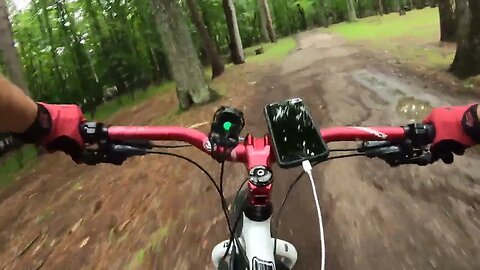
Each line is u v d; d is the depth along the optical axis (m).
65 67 6.20
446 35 4.55
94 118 5.26
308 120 0.53
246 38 11.09
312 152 0.48
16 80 3.39
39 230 1.74
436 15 8.19
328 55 5.20
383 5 13.70
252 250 0.56
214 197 1.64
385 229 1.26
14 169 3.09
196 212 1.55
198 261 1.26
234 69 5.95
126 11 6.57
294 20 13.77
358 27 9.28
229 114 0.54
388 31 6.94
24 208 2.11
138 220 1.58
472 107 0.47
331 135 0.55
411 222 1.28
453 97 2.44
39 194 2.29
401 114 2.30
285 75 4.35
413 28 6.69
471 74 2.79
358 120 2.32
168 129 0.56
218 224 1.44
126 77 6.51
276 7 13.40
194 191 1.73
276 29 13.60
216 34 8.64
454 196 1.37
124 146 0.55
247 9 11.02
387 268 1.11
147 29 6.57
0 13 3.35
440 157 0.50
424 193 1.43
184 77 3.64
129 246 1.42
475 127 0.45
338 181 1.59
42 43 6.13
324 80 3.58
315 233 1.30
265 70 5.15
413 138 0.52
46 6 5.91
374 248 1.19
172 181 1.87
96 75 6.38
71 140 0.49
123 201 1.79
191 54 3.66
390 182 1.53
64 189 2.22
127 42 6.54
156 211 1.62
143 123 3.72
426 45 4.59
